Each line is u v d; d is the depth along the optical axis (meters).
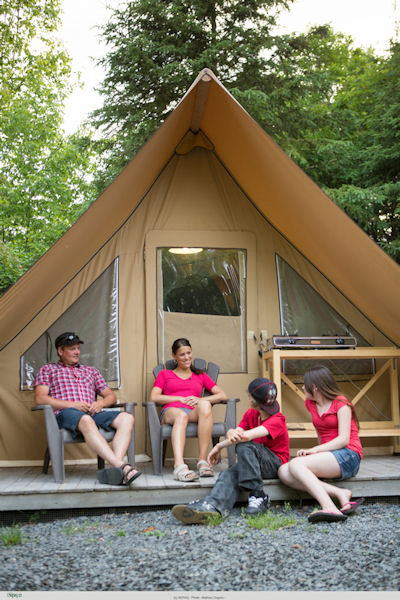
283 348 4.64
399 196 11.25
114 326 4.88
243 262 5.14
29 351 4.73
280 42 11.84
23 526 3.29
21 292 4.11
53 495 3.42
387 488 3.66
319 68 13.07
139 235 5.02
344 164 12.28
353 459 3.49
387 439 5.08
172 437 3.81
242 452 3.38
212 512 3.14
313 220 4.40
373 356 4.71
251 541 2.81
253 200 5.19
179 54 11.63
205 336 5.00
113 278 4.93
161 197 5.11
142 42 11.35
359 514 3.36
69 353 4.23
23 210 15.45
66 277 4.68
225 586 2.27
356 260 4.40
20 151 15.07
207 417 3.92
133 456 3.95
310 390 3.63
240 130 4.17
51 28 12.36
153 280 4.98
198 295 5.04
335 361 5.11
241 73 11.81
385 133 11.55
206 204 5.16
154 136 3.98
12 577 2.38
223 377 4.98
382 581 2.28
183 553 2.65
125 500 3.46
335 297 5.21
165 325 4.96
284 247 5.23
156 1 11.73
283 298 5.16
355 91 13.30
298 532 2.96
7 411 4.63
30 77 13.09
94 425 3.68
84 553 2.68
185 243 5.05
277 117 11.88
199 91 4.07
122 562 2.55
